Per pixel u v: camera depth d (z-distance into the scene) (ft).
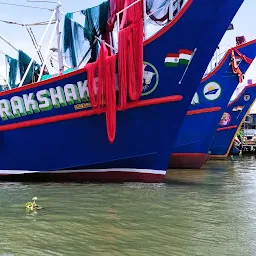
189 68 51.75
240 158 134.10
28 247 26.81
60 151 54.75
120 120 52.65
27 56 70.74
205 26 50.52
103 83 51.37
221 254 25.93
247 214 36.68
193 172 78.43
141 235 29.71
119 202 41.06
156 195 45.42
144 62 51.98
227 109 127.75
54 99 53.83
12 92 55.21
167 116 52.60
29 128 55.26
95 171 55.06
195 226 32.30
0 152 56.54
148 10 54.39
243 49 84.89
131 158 53.47
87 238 28.81
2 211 36.68
